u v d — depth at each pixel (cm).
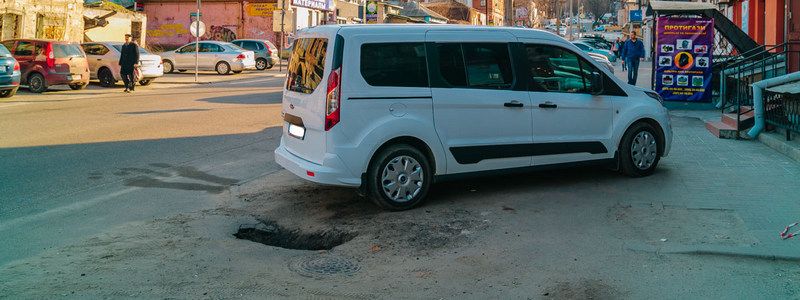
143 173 830
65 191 732
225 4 4556
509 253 514
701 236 543
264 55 3516
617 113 752
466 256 509
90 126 1232
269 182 780
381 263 498
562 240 543
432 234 565
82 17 3012
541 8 10825
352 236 571
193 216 636
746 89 1195
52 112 1459
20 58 1939
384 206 634
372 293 439
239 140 1091
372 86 618
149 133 1155
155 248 534
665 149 786
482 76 675
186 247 538
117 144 1037
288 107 690
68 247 535
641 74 2780
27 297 426
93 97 1862
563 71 725
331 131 609
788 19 1545
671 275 463
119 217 630
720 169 806
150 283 454
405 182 639
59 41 1977
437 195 698
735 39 1595
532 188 724
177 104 1666
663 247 513
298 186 755
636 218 601
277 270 483
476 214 623
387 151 628
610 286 446
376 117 620
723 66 1395
